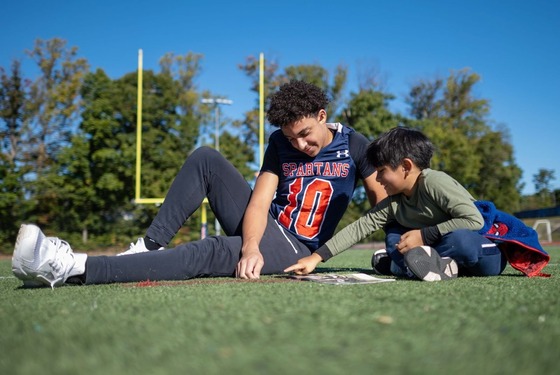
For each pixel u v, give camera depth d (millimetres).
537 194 37531
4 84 12547
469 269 2098
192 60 23672
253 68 23438
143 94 14273
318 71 22734
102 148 11961
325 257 2119
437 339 798
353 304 1139
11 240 10961
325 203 2277
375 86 21219
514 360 687
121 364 670
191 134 14953
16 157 12539
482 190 25641
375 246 14047
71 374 630
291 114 2053
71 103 13562
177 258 1951
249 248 2010
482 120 29016
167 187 12812
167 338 813
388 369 639
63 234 11359
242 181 2350
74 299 1342
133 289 1584
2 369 666
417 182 2088
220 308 1094
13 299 1395
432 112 29719
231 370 633
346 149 2291
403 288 1525
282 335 823
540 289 1515
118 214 11984
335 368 643
